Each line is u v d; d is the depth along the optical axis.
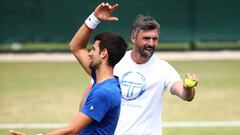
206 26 54.59
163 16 54.31
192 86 15.31
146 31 16.39
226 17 54.47
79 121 13.36
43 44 61.16
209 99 36.16
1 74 45.47
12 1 54.22
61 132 13.22
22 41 54.59
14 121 31.00
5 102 35.50
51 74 45.34
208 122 30.62
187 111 33.09
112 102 13.56
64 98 36.56
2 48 59.03
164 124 30.19
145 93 16.67
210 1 54.34
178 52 55.69
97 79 13.99
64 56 54.22
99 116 13.41
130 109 16.64
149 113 16.67
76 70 47.09
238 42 60.00
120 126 16.62
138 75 16.73
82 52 15.44
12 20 54.38
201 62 50.56
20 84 41.34
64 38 54.47
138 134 16.59
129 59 16.92
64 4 54.09
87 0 54.06
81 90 39.06
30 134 28.41
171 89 16.69
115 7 15.09
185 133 28.28
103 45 13.84
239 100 35.91
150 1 54.00
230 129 29.08
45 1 54.16
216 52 55.78
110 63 13.95
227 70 46.62
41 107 34.16
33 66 49.06
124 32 53.41
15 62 51.12
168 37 54.53
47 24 54.44
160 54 54.53
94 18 15.16
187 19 54.47
